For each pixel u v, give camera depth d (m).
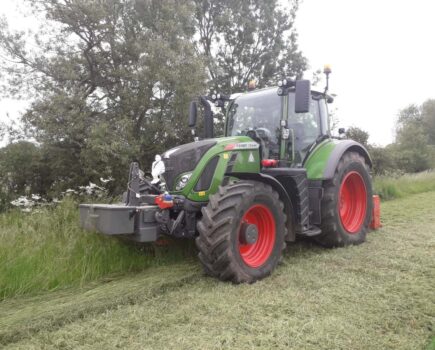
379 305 3.05
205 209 3.54
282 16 14.55
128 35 8.88
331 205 4.73
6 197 7.34
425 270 3.85
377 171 14.05
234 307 3.04
